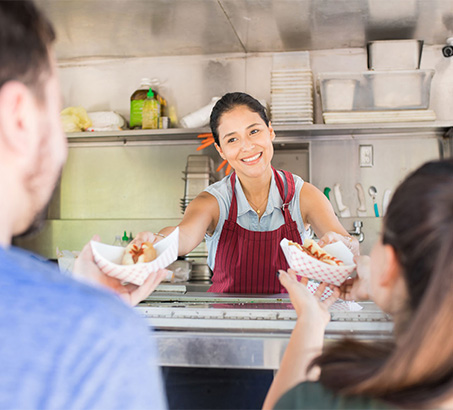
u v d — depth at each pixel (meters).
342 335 1.10
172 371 1.28
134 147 3.88
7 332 0.39
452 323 0.53
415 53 3.45
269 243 2.17
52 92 0.48
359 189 3.67
